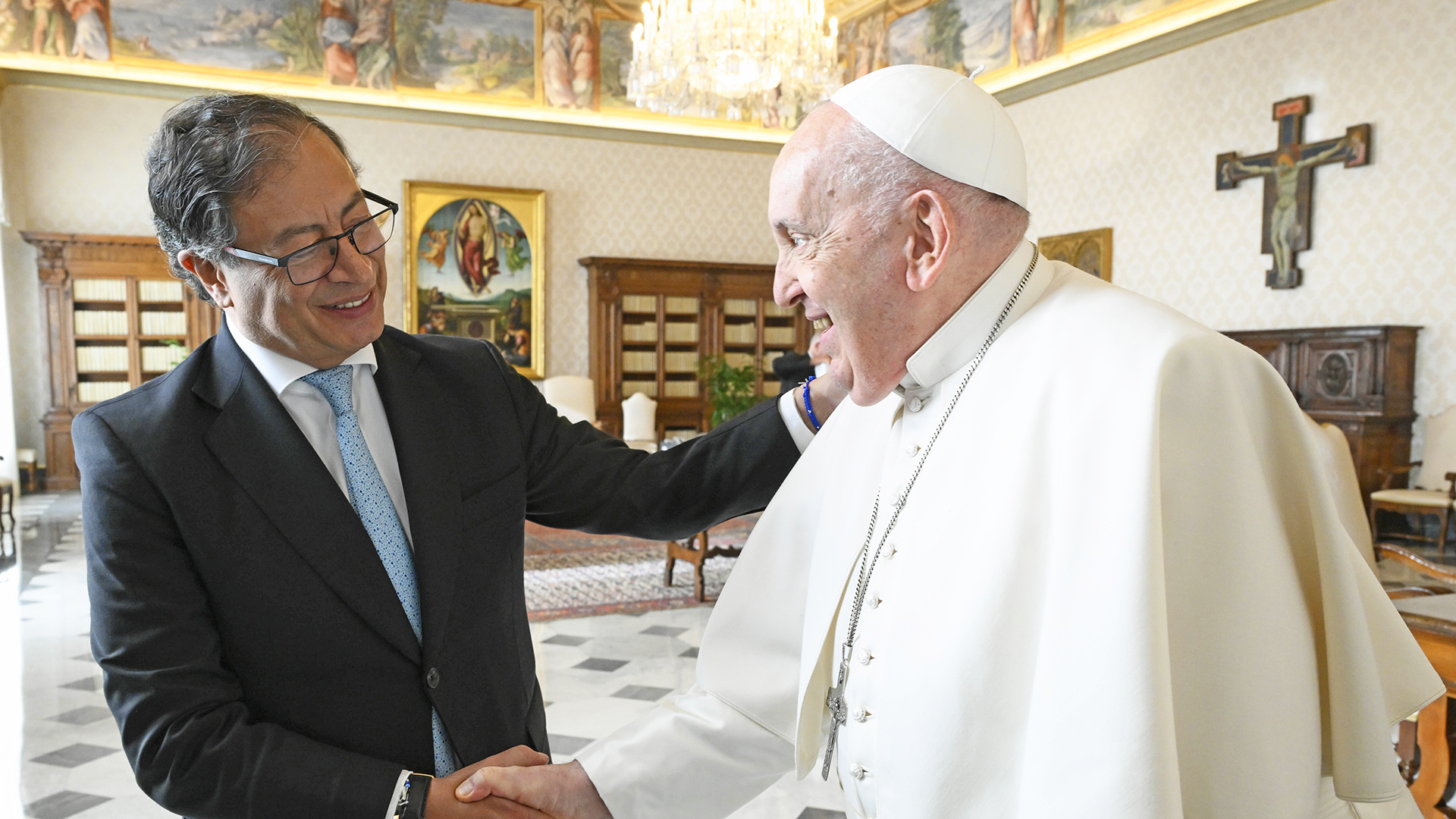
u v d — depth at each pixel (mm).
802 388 1634
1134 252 9867
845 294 1100
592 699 4461
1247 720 920
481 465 1480
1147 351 954
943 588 1036
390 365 1467
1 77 10625
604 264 12836
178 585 1241
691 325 13500
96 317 11305
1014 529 986
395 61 12203
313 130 1251
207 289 1321
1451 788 2529
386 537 1364
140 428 1267
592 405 12297
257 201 1188
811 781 3559
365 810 1194
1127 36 9789
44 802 3426
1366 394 7645
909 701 1027
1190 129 9242
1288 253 8398
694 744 1365
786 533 1428
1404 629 1120
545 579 6852
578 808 1312
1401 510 7293
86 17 10914
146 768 1181
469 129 12602
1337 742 990
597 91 13109
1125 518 882
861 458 1328
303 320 1247
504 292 12766
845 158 1078
